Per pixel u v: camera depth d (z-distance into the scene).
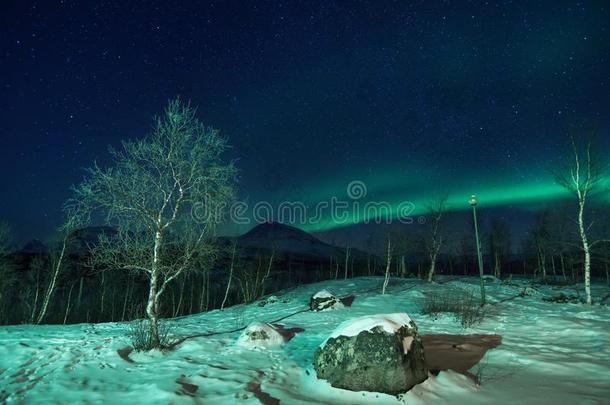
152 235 13.17
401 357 8.00
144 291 45.34
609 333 13.58
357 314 21.39
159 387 8.59
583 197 23.64
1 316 32.41
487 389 8.41
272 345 12.70
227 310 28.41
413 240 37.94
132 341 13.00
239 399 7.94
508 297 27.30
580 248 24.52
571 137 23.61
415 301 25.61
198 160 12.90
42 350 12.20
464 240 52.78
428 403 7.67
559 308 21.59
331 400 7.85
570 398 7.83
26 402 8.11
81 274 37.72
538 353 11.29
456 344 12.48
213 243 14.00
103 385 9.10
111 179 12.29
